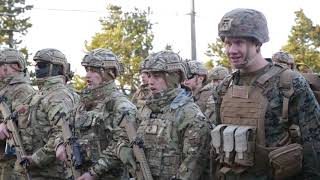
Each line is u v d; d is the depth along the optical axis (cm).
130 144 554
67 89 721
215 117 495
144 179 525
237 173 452
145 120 541
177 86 538
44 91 717
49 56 724
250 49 448
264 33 451
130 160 559
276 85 441
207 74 888
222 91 480
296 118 434
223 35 451
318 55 3453
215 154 479
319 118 433
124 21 3531
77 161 632
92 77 640
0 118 798
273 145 438
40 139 718
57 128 680
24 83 790
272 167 433
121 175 623
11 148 756
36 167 709
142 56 3369
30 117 720
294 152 429
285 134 439
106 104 629
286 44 3594
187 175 498
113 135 609
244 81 462
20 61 795
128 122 571
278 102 438
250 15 446
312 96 434
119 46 3400
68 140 644
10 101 774
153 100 535
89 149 632
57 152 655
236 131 448
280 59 834
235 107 458
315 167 427
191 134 504
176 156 515
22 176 731
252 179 446
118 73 652
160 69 524
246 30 442
